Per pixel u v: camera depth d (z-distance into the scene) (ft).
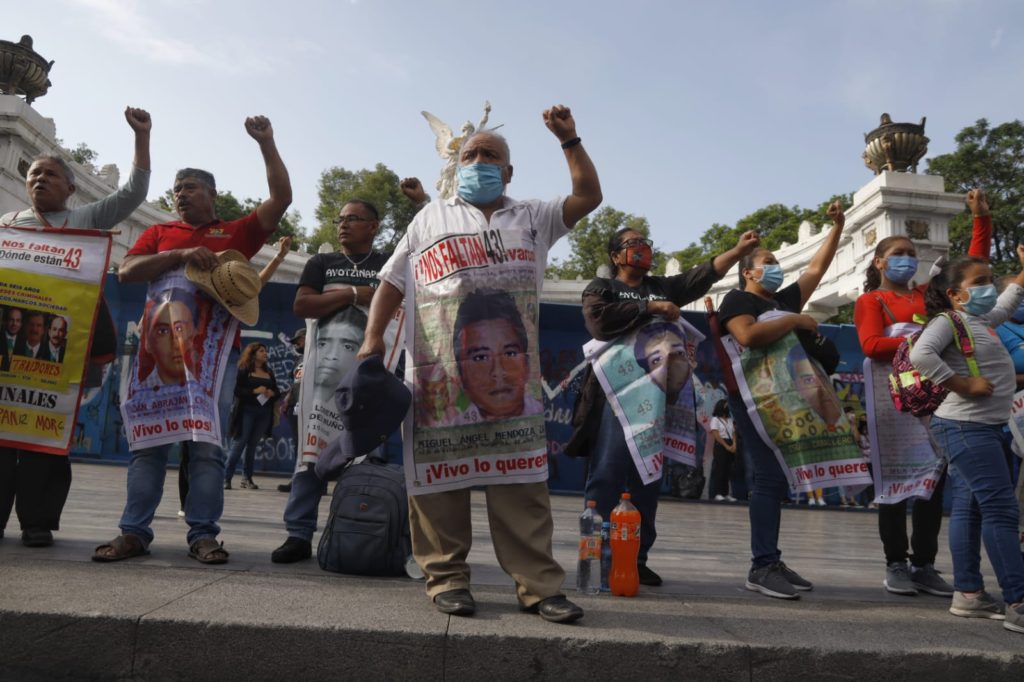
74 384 11.62
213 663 7.55
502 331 9.23
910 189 47.26
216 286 11.60
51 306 11.69
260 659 7.56
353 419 8.84
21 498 11.43
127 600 8.21
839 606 10.62
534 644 7.71
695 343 13.12
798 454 11.60
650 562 14.83
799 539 22.11
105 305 12.59
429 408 9.28
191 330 11.51
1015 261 99.86
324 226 148.87
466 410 9.14
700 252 146.10
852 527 27.94
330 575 10.66
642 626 8.51
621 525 10.74
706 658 7.84
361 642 7.62
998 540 9.77
